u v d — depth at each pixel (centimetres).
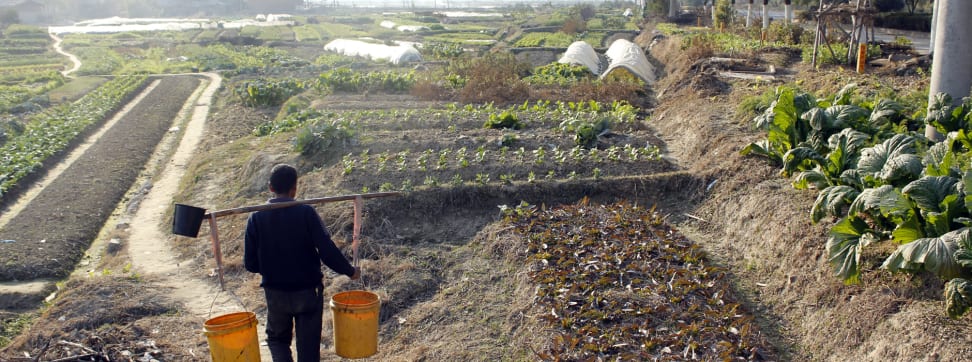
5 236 1192
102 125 2325
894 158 780
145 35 6812
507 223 1051
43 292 994
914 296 690
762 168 1116
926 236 710
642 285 818
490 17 8675
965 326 626
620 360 657
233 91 2667
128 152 1862
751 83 1866
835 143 938
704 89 1833
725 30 3575
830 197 808
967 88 1083
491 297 859
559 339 691
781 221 926
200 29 7544
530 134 1512
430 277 943
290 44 5288
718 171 1176
